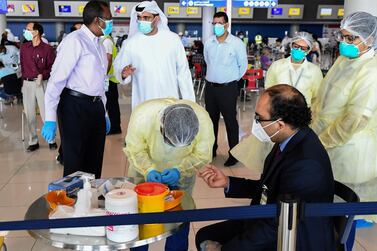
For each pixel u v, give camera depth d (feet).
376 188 8.83
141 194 5.27
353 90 8.07
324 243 5.14
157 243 8.81
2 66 21.75
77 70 8.84
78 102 9.00
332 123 8.54
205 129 6.78
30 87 15.37
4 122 21.21
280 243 4.66
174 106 5.99
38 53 15.08
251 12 50.06
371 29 7.84
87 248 4.73
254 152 10.81
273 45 42.68
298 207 4.55
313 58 29.76
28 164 14.32
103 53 9.48
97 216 4.79
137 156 6.67
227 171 13.74
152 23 9.84
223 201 11.18
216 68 13.66
